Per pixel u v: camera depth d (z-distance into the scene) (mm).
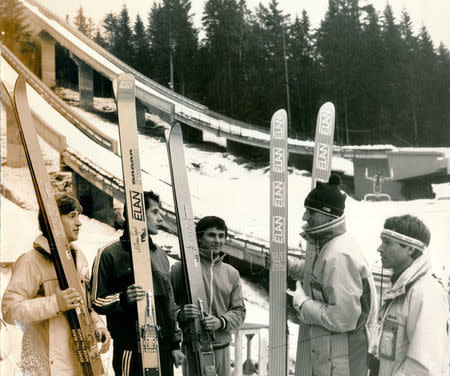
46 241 5555
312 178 6008
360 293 5598
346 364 5547
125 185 5473
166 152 5934
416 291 5438
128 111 5516
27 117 5625
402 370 5375
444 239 6297
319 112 6113
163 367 5379
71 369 5438
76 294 5434
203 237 5637
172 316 5445
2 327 5617
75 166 5887
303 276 5730
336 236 5664
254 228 5863
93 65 6008
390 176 6352
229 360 5512
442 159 6430
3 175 5883
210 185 5938
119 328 5379
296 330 5766
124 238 5480
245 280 5746
